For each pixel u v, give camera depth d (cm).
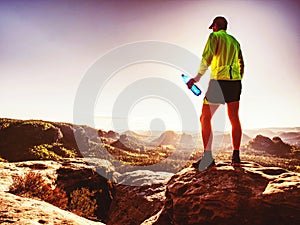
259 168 403
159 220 446
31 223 311
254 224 342
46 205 405
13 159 3981
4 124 5303
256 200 341
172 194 417
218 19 395
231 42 375
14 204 367
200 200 376
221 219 360
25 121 5591
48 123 6003
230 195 355
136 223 779
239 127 380
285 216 326
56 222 335
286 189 328
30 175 601
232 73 367
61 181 880
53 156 4297
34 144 4622
